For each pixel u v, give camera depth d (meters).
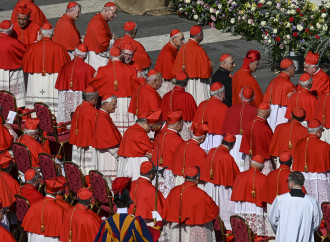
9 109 50.44
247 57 52.00
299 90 48.38
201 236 36.06
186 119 47.72
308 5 62.19
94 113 45.28
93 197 41.50
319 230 39.12
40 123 49.09
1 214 34.62
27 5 61.00
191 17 76.44
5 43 54.12
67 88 51.38
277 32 61.88
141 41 71.12
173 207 35.72
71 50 58.03
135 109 47.56
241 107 46.31
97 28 57.19
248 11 70.12
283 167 38.62
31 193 39.44
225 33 71.81
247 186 39.62
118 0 79.31
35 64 53.72
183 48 54.22
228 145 41.09
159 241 36.16
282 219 33.69
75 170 41.97
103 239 29.69
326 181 41.62
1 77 54.44
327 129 47.56
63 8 80.62
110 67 49.56
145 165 36.59
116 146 44.91
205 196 35.62
